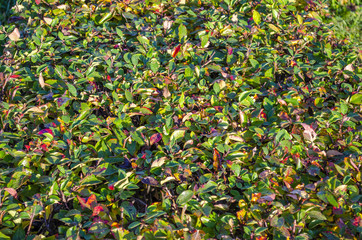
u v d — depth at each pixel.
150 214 1.77
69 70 2.66
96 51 2.80
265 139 2.32
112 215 1.86
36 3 3.20
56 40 3.08
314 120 2.48
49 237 1.68
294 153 2.19
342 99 2.65
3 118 2.29
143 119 2.47
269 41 3.06
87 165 2.11
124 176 1.90
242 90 2.60
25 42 3.02
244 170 2.08
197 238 1.65
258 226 1.83
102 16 3.20
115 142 2.20
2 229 1.70
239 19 3.28
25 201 1.89
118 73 2.67
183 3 3.45
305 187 1.97
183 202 1.88
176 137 2.22
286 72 2.92
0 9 4.87
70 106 2.50
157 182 1.94
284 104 2.50
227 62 2.80
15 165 2.05
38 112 2.37
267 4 3.38
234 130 2.38
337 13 4.75
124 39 2.96
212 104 2.52
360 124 2.57
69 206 1.99
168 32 3.10
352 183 2.06
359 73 2.87
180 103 2.40
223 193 1.95
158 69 2.74
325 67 2.93
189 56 2.92
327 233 1.82
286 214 1.91
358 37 4.42
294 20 3.27
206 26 3.04
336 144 2.31
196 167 2.07
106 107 2.51
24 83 2.61
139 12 3.38
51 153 2.08
